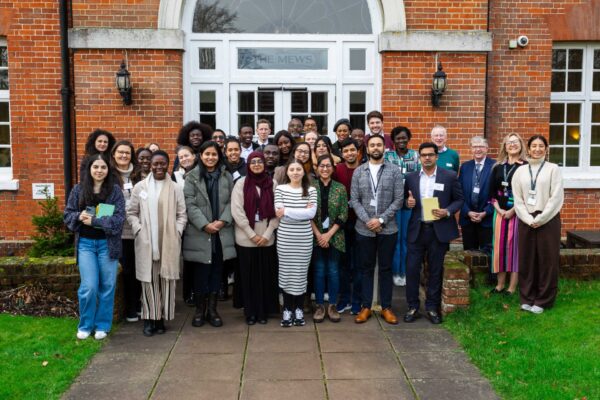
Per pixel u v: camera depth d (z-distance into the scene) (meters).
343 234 6.09
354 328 5.88
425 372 4.81
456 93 8.80
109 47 8.47
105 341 5.49
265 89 9.14
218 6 9.03
